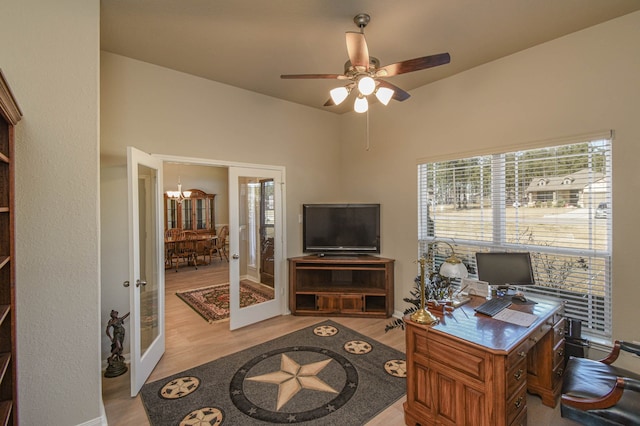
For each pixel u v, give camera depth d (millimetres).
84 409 1908
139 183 2754
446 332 1839
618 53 2318
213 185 9406
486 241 3154
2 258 1476
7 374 1523
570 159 2604
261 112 3939
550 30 2492
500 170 3045
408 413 2029
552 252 2709
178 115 3258
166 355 3004
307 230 4324
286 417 2115
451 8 2197
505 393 1608
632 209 2279
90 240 1938
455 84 3334
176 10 2225
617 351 1974
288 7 2193
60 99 1847
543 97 2697
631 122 2270
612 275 2373
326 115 4664
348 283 4410
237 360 2893
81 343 1904
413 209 3801
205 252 7914
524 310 2193
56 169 1838
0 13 1699
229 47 2771
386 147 4125
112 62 2869
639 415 1452
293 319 3951
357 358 2912
